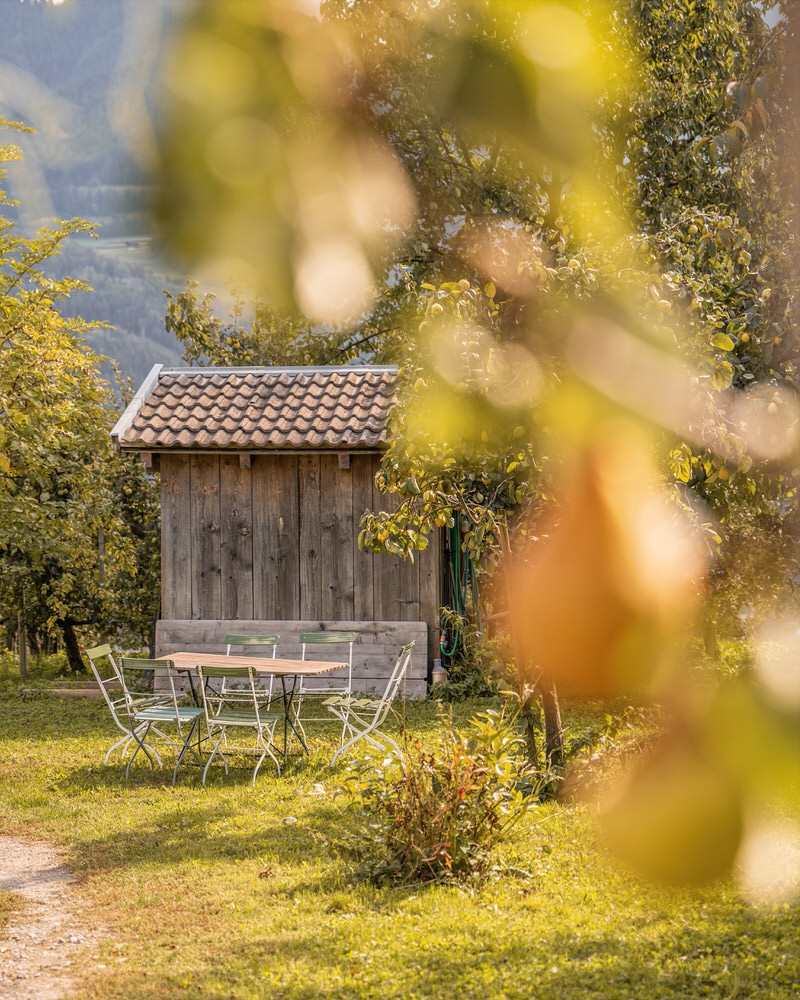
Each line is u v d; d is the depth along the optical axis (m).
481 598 14.78
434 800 7.54
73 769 11.18
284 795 9.84
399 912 6.61
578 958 5.61
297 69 0.48
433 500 7.52
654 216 6.20
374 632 15.23
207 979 5.59
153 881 7.45
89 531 19.25
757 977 5.16
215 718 10.82
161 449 15.29
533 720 8.46
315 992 5.32
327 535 15.51
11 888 7.42
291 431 14.98
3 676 20.53
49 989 5.59
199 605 15.73
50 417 13.44
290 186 0.48
